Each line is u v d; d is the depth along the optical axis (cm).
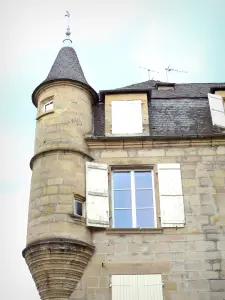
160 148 1522
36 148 1507
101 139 1516
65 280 1287
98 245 1354
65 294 1281
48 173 1422
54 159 1443
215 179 1463
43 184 1409
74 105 1562
